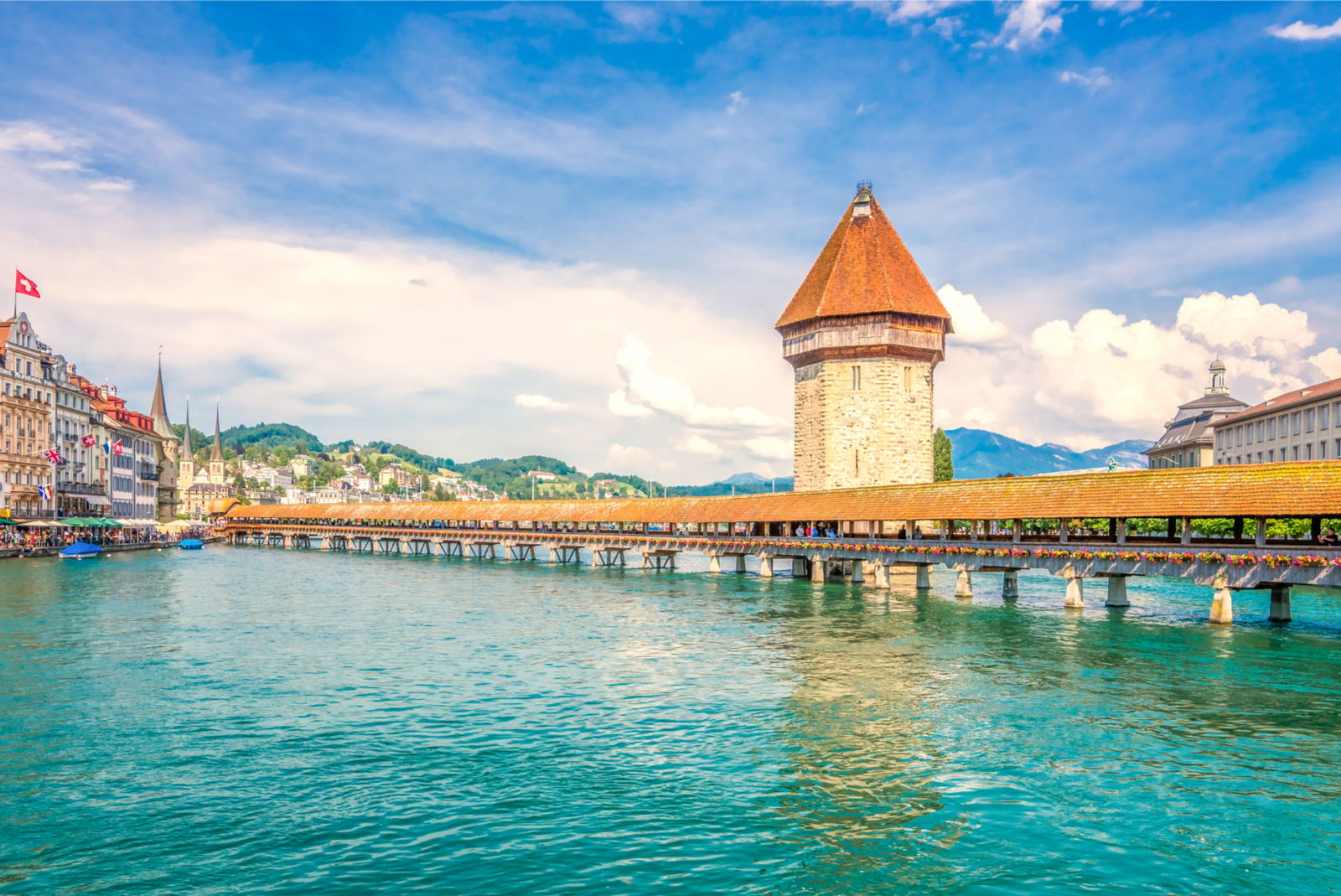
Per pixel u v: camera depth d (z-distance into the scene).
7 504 88.44
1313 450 95.50
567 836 16.42
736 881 14.74
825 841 16.33
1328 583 35.03
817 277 74.25
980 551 49.34
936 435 108.69
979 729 23.25
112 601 51.44
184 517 188.12
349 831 16.56
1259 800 18.30
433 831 16.66
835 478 70.81
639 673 30.53
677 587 62.12
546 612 47.84
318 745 21.86
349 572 79.81
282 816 17.27
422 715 24.84
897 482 70.62
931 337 71.25
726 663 32.25
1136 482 43.31
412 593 58.78
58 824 16.86
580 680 29.50
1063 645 35.22
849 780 19.45
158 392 173.00
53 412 98.38
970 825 17.06
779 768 20.27
